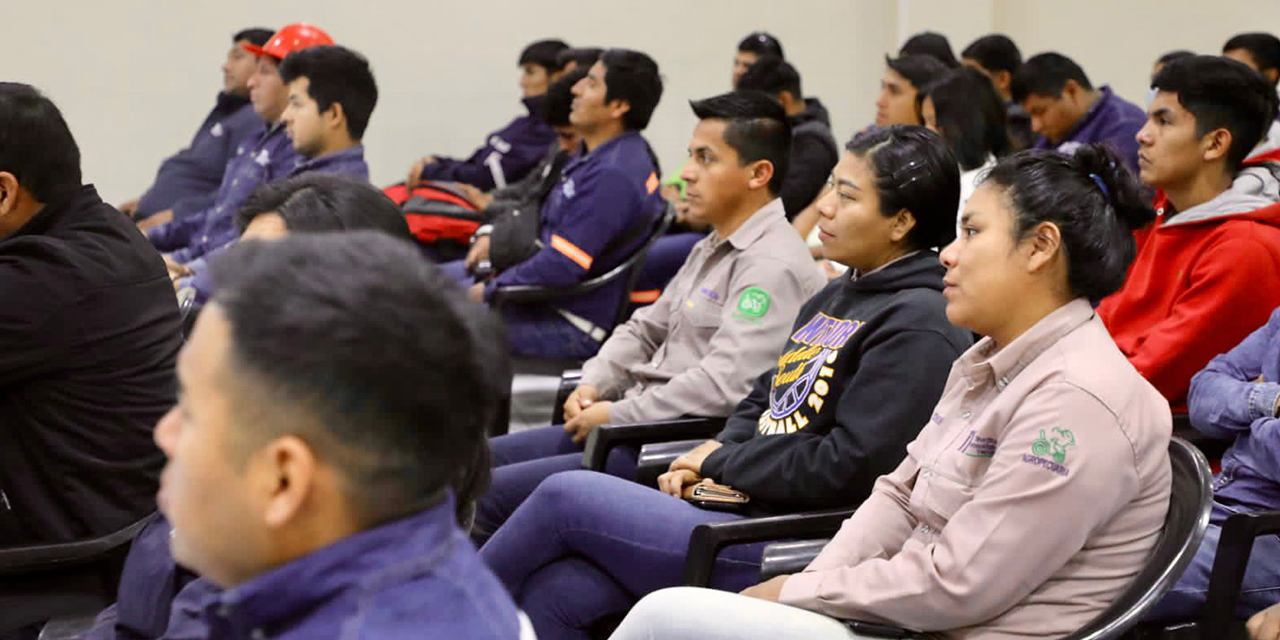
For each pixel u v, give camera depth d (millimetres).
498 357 847
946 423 1714
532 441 2754
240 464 779
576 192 3635
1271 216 2348
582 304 3652
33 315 1913
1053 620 1537
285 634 793
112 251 2010
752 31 6254
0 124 1952
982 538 1513
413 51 6051
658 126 6262
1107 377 1533
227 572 825
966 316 1646
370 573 794
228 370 771
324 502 792
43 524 1982
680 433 2443
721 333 2502
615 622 2053
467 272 4148
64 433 1977
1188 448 1574
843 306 2143
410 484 801
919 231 2096
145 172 5930
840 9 6289
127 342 1991
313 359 757
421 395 781
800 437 2053
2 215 1997
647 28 6195
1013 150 3947
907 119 4215
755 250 2555
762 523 1859
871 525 1746
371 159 6094
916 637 1595
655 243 4055
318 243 811
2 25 5680
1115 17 6047
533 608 2041
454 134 6148
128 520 2010
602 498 1995
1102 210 1583
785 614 1615
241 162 4570
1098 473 1492
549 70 5312
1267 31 5727
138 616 1556
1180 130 2414
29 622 1912
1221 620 1716
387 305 776
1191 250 2422
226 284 793
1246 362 2076
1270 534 1723
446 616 806
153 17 5832
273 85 4430
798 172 4082
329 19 5969
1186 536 1500
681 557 1973
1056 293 1609
